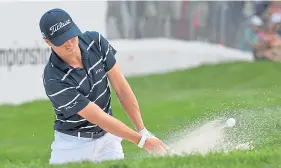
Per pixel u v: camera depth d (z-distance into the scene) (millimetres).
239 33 65062
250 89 52500
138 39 61562
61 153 18797
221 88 54812
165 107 46875
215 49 64438
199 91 53156
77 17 54094
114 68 18453
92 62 17688
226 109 29469
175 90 55219
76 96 17422
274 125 23672
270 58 64000
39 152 33906
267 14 64250
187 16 63469
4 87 52031
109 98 18516
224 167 15055
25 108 49875
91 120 17688
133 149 29984
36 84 52875
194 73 60219
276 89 49031
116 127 17609
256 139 21828
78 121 18219
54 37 16969
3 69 51938
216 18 64438
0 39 51750
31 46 52500
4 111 48812
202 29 64062
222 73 59375
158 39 62406
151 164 15453
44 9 52562
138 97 52812
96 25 54844
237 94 48875
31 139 38844
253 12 64625
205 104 46344
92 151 18750
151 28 62000
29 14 52188
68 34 16984
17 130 41875
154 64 62156
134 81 58938
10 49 52031
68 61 17406
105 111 18484
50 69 17500
